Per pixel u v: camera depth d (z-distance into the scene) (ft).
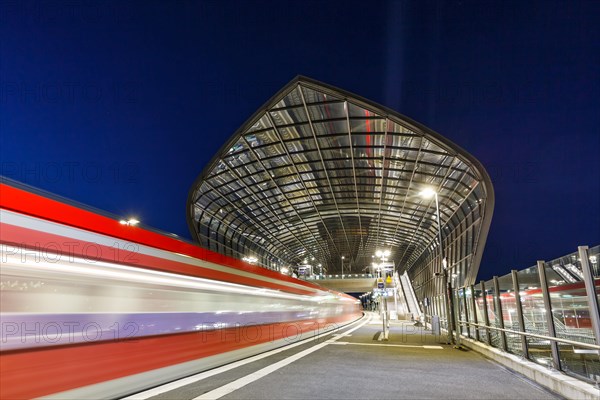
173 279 24.44
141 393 19.99
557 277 23.81
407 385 23.22
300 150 115.14
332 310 90.94
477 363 34.27
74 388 15.85
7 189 14.33
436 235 177.78
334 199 158.30
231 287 33.58
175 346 24.11
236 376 25.64
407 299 227.61
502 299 36.52
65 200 16.90
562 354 24.18
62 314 15.74
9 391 13.19
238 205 154.10
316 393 20.47
